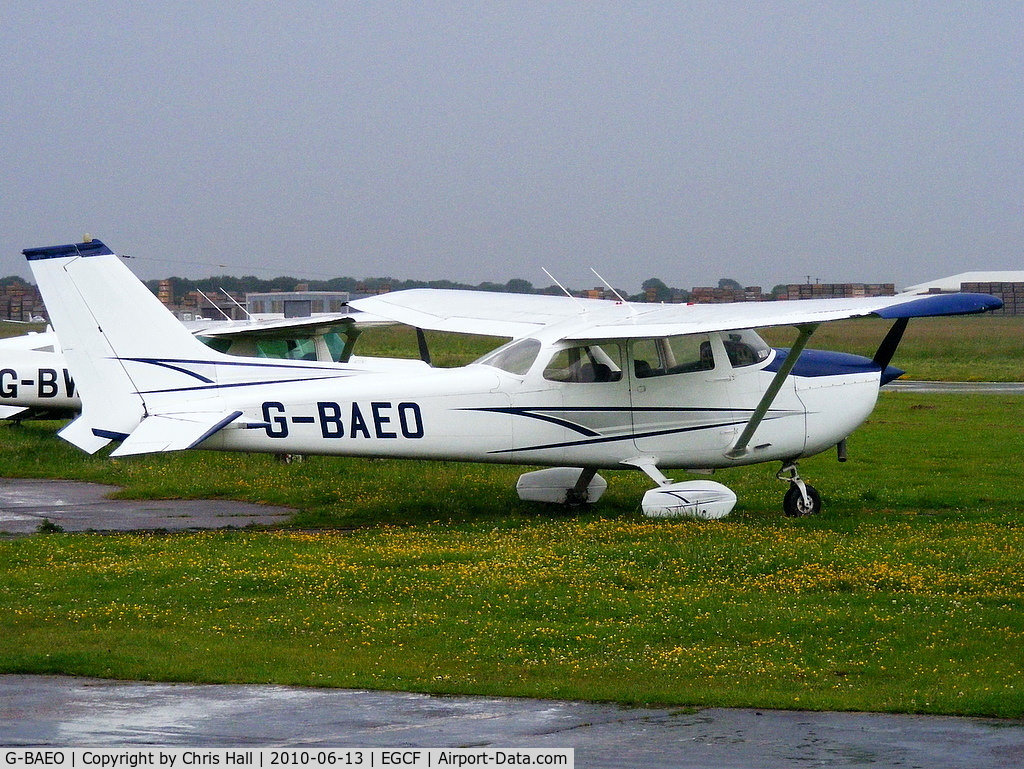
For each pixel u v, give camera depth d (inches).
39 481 2454.5
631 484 2324.1
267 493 2209.6
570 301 2347.4
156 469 2539.4
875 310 1637.6
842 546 1622.8
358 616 1267.2
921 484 2324.1
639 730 911.0
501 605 1309.1
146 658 1102.4
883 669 1076.5
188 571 1467.8
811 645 1157.7
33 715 944.3
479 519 1936.5
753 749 864.3
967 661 1103.6
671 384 1959.9
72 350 1856.5
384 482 2336.4
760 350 2022.6
